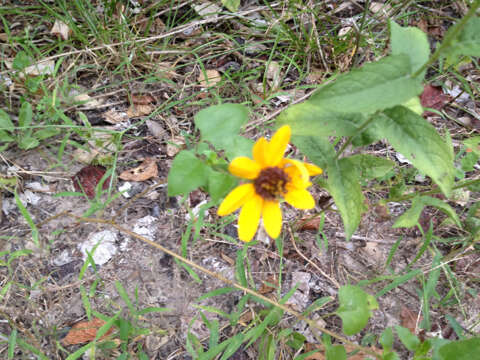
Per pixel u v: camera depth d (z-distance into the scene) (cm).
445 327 32
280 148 21
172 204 35
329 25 48
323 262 34
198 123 22
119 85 42
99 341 28
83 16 42
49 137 37
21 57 38
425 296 30
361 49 45
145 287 32
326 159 25
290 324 31
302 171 20
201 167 20
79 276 29
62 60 41
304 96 41
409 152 22
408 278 30
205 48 45
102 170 36
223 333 30
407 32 21
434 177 21
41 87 39
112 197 32
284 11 46
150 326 30
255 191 22
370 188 34
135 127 39
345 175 25
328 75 45
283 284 33
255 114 41
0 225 33
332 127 24
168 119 40
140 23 46
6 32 40
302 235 35
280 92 40
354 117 24
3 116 35
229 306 31
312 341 30
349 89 19
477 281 33
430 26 49
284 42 47
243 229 22
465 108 44
